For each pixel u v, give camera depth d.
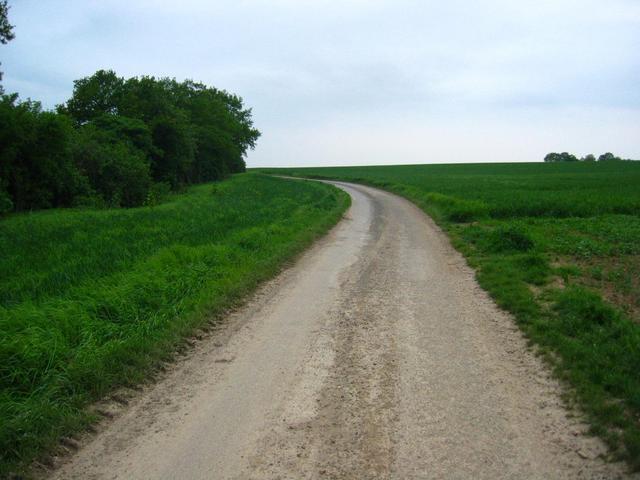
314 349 6.71
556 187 38.97
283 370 6.06
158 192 34.91
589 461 4.00
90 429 4.80
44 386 5.29
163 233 14.90
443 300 8.91
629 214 21.64
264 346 6.88
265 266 11.38
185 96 66.19
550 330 6.75
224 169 69.00
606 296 8.40
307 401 5.24
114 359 6.01
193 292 8.88
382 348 6.66
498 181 51.75
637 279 9.48
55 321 6.68
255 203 27.48
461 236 16.30
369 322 7.79
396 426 4.66
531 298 8.34
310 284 10.38
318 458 4.21
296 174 84.62
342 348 6.72
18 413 4.80
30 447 4.36
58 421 4.79
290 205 25.78
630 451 4.01
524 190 35.34
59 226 17.23
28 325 6.55
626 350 5.82
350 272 11.48
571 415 4.70
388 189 46.12
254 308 8.71
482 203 22.64
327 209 25.45
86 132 33.81
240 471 4.07
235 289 9.35
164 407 5.21
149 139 39.56
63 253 11.75
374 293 9.55
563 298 7.88
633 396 4.76
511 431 4.50
